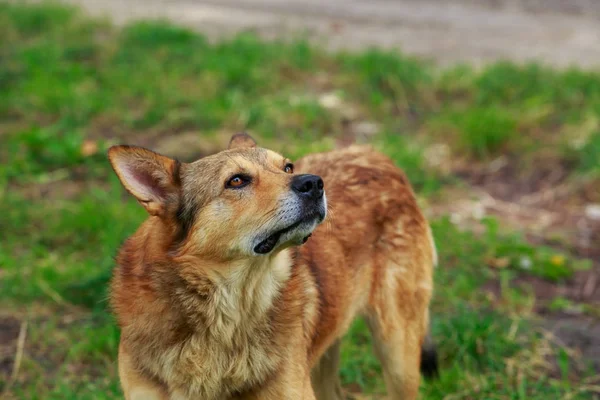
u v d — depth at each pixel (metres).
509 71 12.62
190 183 4.93
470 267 8.27
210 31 15.59
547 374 6.70
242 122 11.42
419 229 6.15
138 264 4.95
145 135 11.34
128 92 12.41
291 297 5.04
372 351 6.79
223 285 4.85
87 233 8.70
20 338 6.98
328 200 5.72
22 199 9.35
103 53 14.02
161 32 14.48
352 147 6.40
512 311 7.57
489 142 10.80
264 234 4.78
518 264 8.33
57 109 11.92
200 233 4.80
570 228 9.19
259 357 4.91
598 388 6.48
